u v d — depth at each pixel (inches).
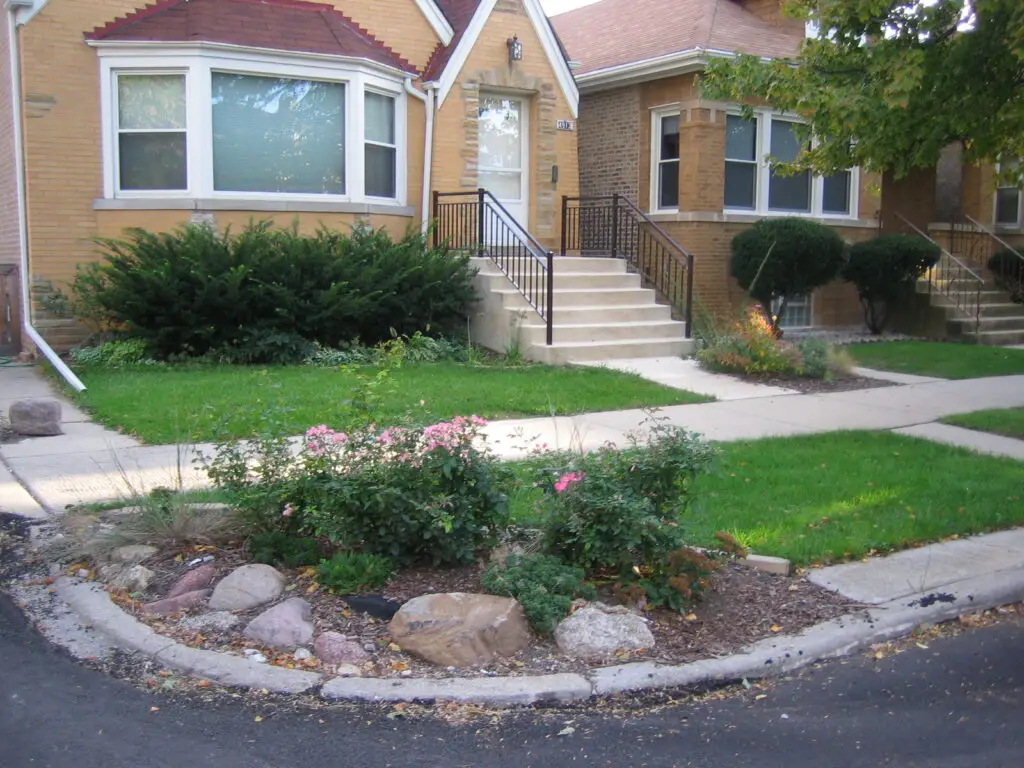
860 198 712.4
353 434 215.3
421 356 495.5
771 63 400.5
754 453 317.1
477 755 150.2
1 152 560.7
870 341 645.9
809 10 390.3
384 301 506.3
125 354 469.4
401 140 581.0
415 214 592.7
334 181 548.7
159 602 197.9
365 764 147.3
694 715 163.5
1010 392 446.0
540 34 623.5
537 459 235.6
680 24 691.4
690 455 207.5
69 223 506.0
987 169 788.0
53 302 496.4
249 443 277.9
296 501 218.8
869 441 338.6
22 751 149.2
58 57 494.9
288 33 528.4
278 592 201.9
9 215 546.9
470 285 539.2
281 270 483.8
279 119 530.0
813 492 273.3
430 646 177.5
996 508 261.3
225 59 507.8
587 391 419.5
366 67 544.4
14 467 291.6
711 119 629.3
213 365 470.6
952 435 355.3
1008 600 211.6
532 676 171.3
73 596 205.8
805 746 153.8
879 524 246.2
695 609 197.6
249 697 167.3
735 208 657.0
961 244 794.8
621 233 665.6
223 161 519.2
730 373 484.1
